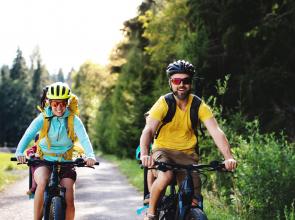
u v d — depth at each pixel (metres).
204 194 9.77
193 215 4.44
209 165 4.69
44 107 5.36
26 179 16.47
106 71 48.16
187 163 5.04
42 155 5.44
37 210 5.10
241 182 8.17
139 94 32.34
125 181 16.80
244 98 13.45
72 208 5.16
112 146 43.16
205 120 4.99
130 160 33.53
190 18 16.39
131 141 35.22
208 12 14.86
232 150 8.59
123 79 36.81
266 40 13.54
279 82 13.11
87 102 75.75
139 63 32.91
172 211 5.00
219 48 15.03
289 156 8.16
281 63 13.34
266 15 13.03
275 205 7.88
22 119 102.88
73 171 5.31
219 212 8.54
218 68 14.68
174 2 18.00
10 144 102.25
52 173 5.08
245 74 13.70
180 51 15.39
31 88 117.06
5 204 10.34
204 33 14.90
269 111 13.27
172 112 4.96
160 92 19.75
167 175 4.90
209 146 10.72
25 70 116.38
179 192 4.84
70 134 5.32
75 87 83.88
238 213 8.23
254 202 8.00
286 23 12.75
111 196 12.10
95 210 9.68
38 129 5.27
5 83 105.06
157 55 19.80
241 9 13.89
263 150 8.34
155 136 5.14
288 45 13.01
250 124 9.55
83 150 5.57
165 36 19.05
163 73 19.88
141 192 13.09
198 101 5.02
